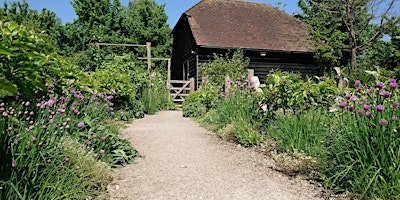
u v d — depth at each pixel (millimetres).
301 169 3660
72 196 2494
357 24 18469
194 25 17219
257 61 16969
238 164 4074
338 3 17672
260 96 5848
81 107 4652
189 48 18234
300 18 24391
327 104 5074
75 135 3672
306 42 17766
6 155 2141
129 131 6367
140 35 25453
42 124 2824
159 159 4277
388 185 2732
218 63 13945
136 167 3883
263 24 18812
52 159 2646
